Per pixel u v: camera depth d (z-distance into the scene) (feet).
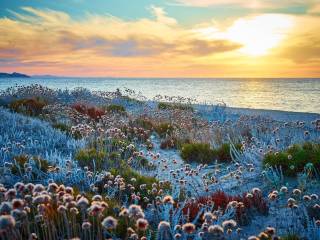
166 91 256.52
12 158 24.75
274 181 21.95
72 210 12.63
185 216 16.25
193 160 32.35
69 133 36.94
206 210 17.33
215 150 31.99
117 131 35.22
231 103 126.62
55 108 51.93
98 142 33.53
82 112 56.24
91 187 18.97
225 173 27.50
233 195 20.92
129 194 19.98
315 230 14.67
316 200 17.98
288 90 263.29
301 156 23.61
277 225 16.35
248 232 16.22
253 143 32.22
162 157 34.50
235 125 43.16
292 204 15.56
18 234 12.36
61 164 24.17
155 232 14.64
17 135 33.94
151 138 42.63
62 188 13.57
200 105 84.79
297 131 35.96
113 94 83.61
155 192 18.04
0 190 13.57
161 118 52.34
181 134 41.96
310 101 136.46
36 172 21.49
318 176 22.24
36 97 66.64
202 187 23.07
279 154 24.81
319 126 29.76
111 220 9.94
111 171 23.09
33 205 14.42
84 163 25.85
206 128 43.11
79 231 13.67
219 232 11.25
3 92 71.41
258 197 18.69
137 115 55.06
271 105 116.98
